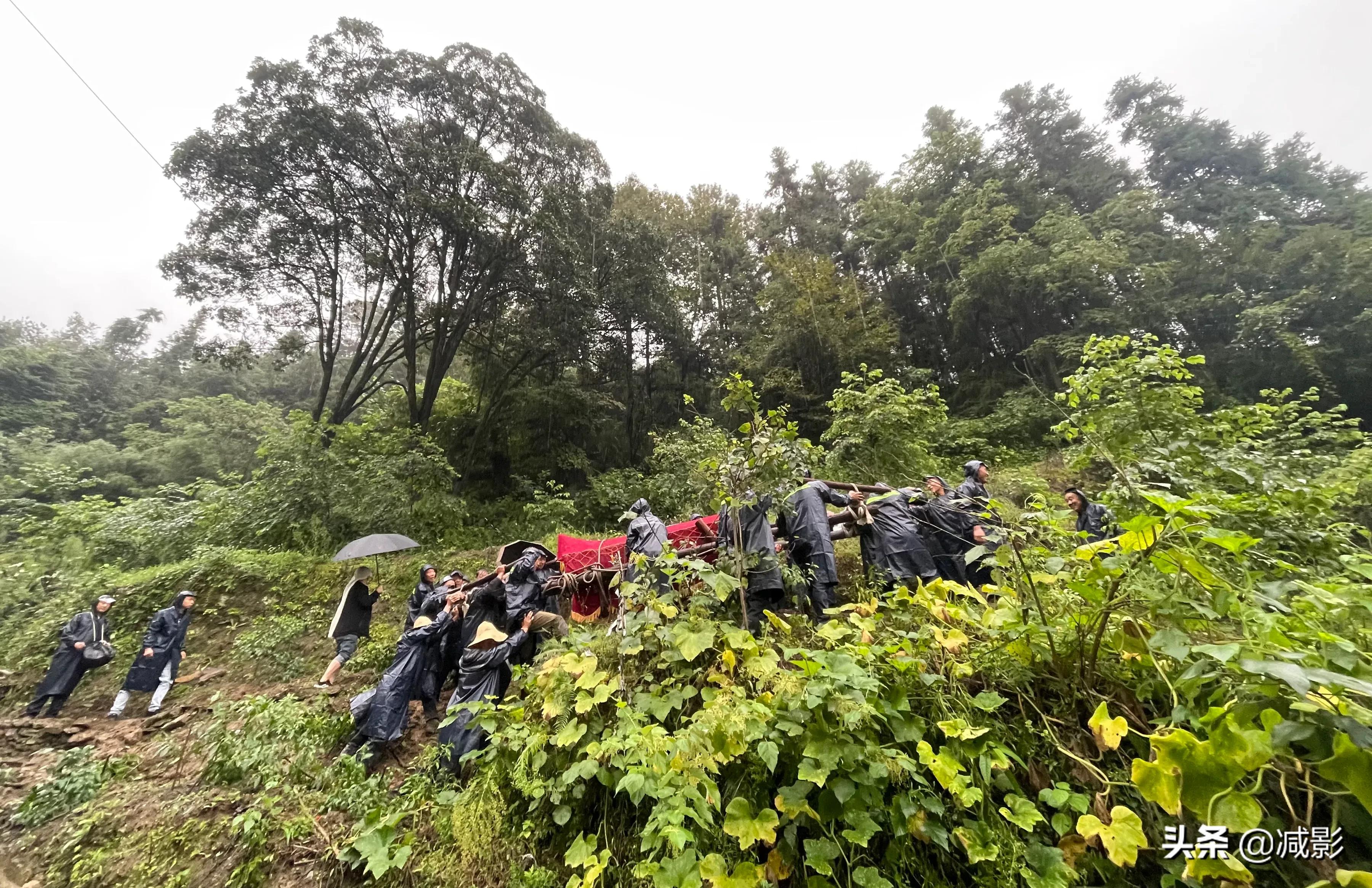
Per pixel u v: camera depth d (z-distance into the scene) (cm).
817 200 2367
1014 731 180
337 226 1423
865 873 156
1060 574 187
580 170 1727
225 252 1398
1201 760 127
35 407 2545
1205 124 1936
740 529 342
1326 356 1211
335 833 262
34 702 515
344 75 1354
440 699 436
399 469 1110
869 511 375
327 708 445
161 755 353
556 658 263
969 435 1291
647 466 1700
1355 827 123
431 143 1417
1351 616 145
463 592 436
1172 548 151
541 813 234
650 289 1780
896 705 179
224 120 1275
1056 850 149
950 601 228
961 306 1545
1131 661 174
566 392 1727
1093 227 1638
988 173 1847
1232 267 1447
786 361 1703
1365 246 1244
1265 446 441
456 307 1611
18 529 1006
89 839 279
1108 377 437
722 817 189
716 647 248
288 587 770
